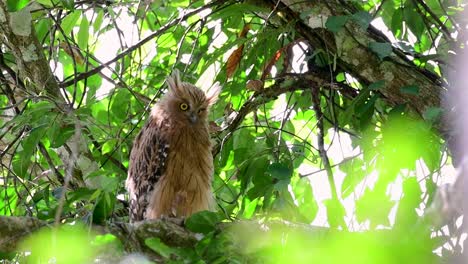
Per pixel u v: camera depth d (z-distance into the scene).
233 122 12.03
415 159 9.70
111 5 12.31
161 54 13.68
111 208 8.32
